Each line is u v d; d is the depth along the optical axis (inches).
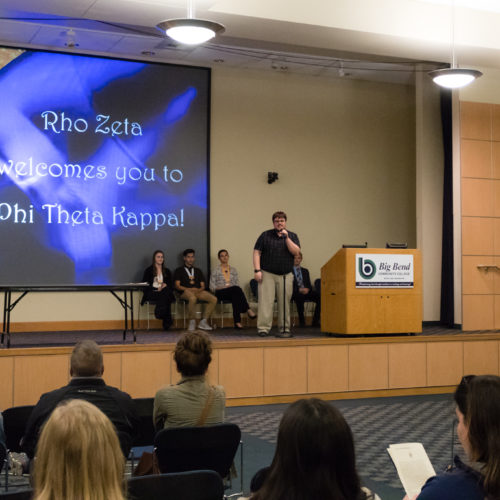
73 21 352.8
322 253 445.7
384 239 459.5
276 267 329.4
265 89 437.7
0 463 135.4
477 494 72.7
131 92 406.0
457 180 397.4
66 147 391.5
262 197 434.9
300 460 63.1
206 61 420.8
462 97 398.6
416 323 332.5
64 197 389.7
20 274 379.6
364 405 306.8
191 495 97.5
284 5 298.8
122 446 135.2
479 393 75.3
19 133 382.3
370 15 315.9
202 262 414.9
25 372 274.4
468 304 393.4
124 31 366.6
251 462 214.4
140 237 403.5
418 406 304.7
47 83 388.8
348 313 320.8
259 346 309.1
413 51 344.5
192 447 136.5
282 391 312.0
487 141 402.6
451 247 405.4
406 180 465.4
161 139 410.9
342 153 452.4
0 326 374.3
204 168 418.9
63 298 388.2
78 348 142.2
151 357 293.0
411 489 101.4
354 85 456.8
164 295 383.2
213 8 285.9
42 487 59.2
